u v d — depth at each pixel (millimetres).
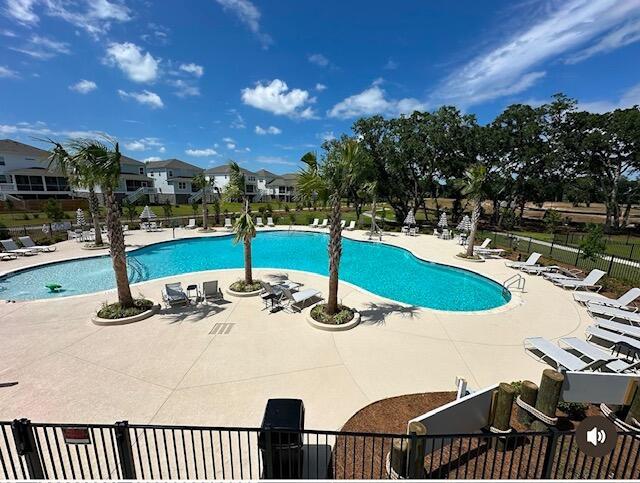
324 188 9367
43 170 49031
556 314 10945
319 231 31547
